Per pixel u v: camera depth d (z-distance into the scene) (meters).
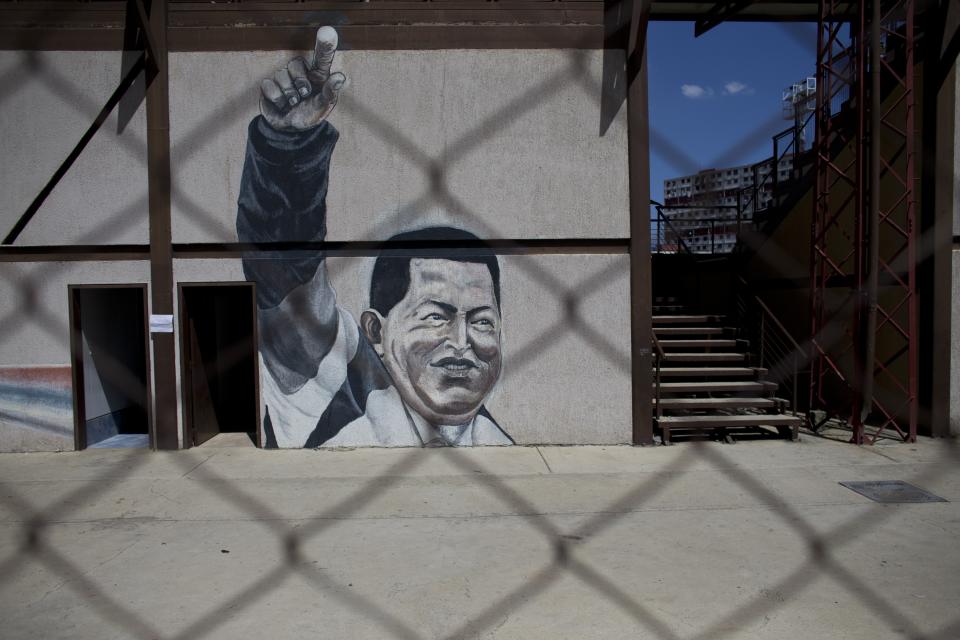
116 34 7.52
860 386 7.71
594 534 5.00
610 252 7.79
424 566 4.44
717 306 11.54
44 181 7.56
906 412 8.30
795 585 4.11
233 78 7.57
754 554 4.59
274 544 4.85
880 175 8.53
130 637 3.54
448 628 3.63
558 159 7.71
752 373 8.77
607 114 7.72
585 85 7.70
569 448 7.65
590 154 7.72
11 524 5.30
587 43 7.68
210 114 7.58
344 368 7.69
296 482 6.41
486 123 7.67
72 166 7.57
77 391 7.72
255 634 3.57
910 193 7.67
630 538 4.91
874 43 7.23
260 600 3.96
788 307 10.20
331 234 7.66
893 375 8.52
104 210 7.58
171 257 7.60
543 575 4.29
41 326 7.66
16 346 7.66
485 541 4.88
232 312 8.81
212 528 5.19
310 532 5.09
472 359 7.70
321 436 7.70
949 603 3.86
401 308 7.69
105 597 4.01
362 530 5.12
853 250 8.22
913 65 8.17
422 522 5.29
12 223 7.55
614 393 7.80
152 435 7.67
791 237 10.14
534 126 7.70
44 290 7.64
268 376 7.70
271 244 7.64
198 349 8.02
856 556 4.54
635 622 3.67
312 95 7.61
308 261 7.66
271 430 7.69
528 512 5.51
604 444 7.80
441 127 7.66
